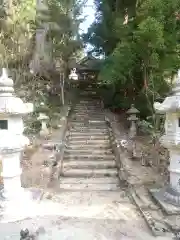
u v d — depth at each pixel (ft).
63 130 34.37
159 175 21.89
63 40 50.83
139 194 18.62
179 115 15.16
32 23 42.19
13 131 16.19
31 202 17.15
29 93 38.52
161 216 15.24
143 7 25.21
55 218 15.30
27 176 21.59
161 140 16.70
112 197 19.21
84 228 14.10
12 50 39.34
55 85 52.08
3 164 16.44
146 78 28.76
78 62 63.46
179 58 24.75
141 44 24.71
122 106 42.29
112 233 13.56
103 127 36.91
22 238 12.31
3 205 16.08
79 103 49.73
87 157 27.40
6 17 38.37
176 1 23.41
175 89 15.75
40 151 27.58
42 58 45.01
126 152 27.81
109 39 43.88
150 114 34.91
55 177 22.20
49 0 47.01
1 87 16.17
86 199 18.70
